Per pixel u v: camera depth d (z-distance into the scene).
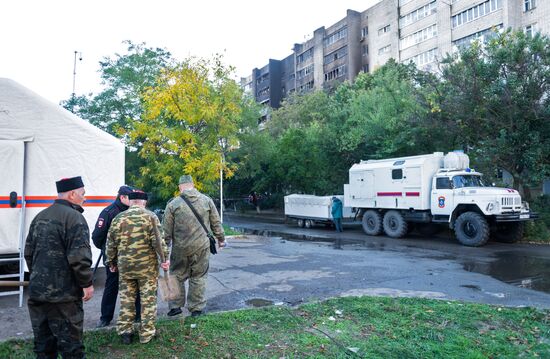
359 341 4.28
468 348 4.09
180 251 5.10
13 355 3.90
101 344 4.19
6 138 6.68
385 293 6.66
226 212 35.81
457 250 11.97
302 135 24.84
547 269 8.91
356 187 17.42
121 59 23.97
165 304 5.91
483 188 13.16
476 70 15.17
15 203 6.59
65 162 7.16
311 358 3.83
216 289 6.94
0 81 6.70
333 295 6.54
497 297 6.44
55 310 3.38
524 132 14.22
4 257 6.57
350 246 12.98
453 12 35.25
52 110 7.08
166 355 3.92
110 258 4.39
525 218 12.86
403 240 14.78
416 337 4.38
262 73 71.31
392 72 23.03
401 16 42.34
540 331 4.60
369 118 20.50
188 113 13.45
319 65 55.72
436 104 16.16
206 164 13.80
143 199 4.49
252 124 27.08
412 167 14.95
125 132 14.58
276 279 7.78
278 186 32.09
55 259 3.36
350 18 49.97
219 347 4.11
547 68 14.34
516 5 30.27
